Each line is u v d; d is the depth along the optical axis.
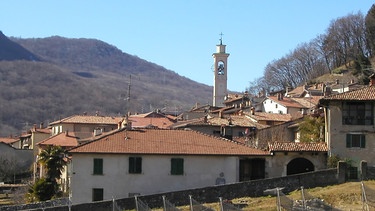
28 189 79.19
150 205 54.06
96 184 62.28
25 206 58.06
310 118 78.25
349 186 56.66
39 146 105.81
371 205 45.94
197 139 66.62
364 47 163.88
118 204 53.06
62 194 76.19
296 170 66.19
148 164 62.88
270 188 57.12
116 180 62.38
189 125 85.75
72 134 114.44
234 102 145.12
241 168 65.44
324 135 73.12
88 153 62.22
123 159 62.62
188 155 63.28
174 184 62.84
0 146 123.69
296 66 171.75
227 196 56.12
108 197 62.22
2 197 88.00
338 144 65.06
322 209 42.84
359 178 61.16
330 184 58.66
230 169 63.72
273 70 175.00
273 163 65.25
